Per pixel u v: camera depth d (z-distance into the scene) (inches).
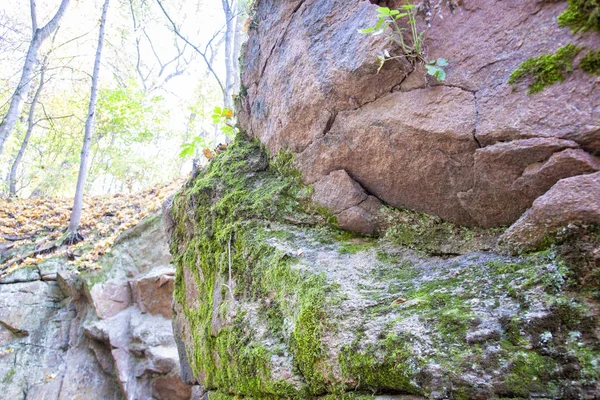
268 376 60.2
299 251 72.6
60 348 223.0
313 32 81.0
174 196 126.4
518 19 53.2
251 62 105.3
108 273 241.8
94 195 392.5
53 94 504.1
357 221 75.3
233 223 88.2
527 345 39.5
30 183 473.4
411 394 44.2
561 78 48.4
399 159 67.2
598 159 45.9
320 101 76.5
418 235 68.1
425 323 47.2
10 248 278.5
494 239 58.7
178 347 118.6
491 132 53.8
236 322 74.2
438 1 61.8
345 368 50.1
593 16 45.8
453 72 59.3
